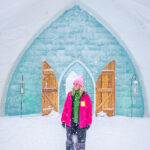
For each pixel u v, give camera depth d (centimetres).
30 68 800
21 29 773
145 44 759
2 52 758
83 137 339
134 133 545
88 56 802
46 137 503
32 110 802
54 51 806
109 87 780
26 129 584
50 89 787
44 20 778
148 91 753
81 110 338
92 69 802
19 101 788
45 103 781
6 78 756
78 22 805
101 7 770
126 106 783
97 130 582
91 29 802
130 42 760
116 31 766
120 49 792
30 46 802
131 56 768
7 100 776
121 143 453
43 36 806
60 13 795
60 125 645
